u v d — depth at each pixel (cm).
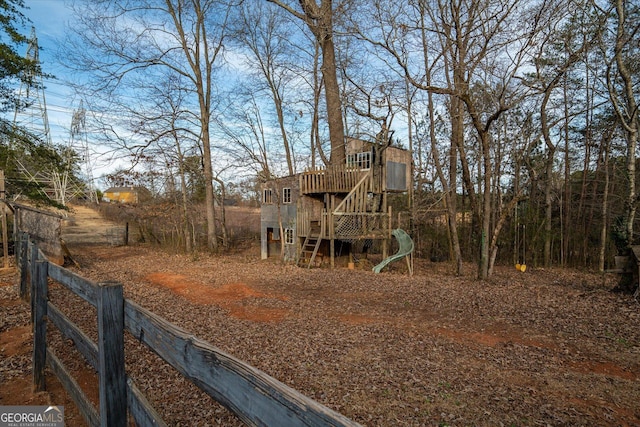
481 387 443
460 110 1223
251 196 2750
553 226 1761
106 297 213
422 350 560
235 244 2306
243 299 905
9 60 1245
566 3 934
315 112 2106
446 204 1576
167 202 2080
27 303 714
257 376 118
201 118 2028
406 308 825
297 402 101
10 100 1353
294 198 1752
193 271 1347
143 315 197
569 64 974
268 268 1455
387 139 1492
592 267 1550
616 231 995
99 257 1706
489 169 1148
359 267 1568
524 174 1773
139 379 443
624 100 1316
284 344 576
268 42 2228
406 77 1088
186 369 159
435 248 1928
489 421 372
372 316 758
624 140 1487
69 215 3509
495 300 893
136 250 2044
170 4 1919
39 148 1441
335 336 618
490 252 1232
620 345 589
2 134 1355
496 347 582
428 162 1950
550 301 874
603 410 396
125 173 1848
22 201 1623
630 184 982
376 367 493
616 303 828
